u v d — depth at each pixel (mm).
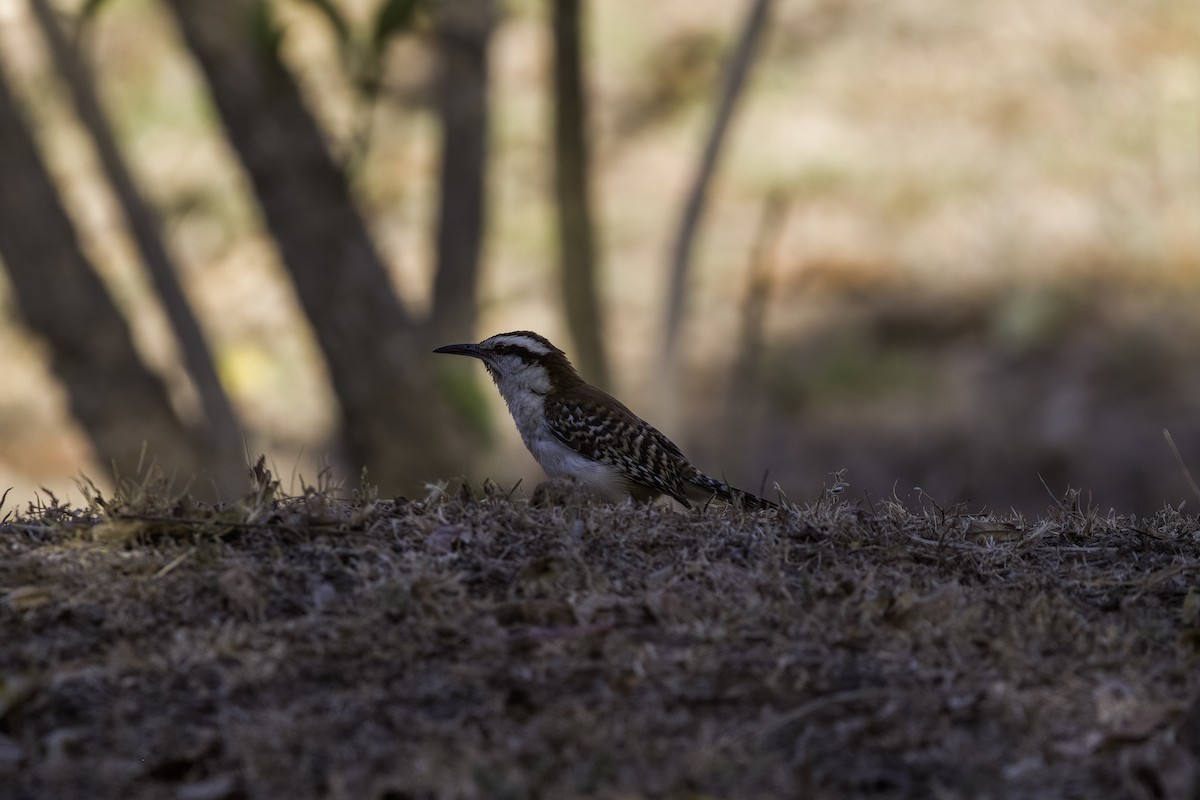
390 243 26359
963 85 29406
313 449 20781
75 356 14484
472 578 7336
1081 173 26953
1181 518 8648
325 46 28906
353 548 7582
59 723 6129
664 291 15062
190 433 15477
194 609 6949
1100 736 5992
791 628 6777
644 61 30781
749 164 27859
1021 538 8133
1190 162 26609
